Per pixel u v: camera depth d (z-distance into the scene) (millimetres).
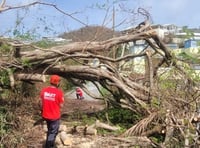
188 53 11258
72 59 10758
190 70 10906
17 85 10750
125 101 10742
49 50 10320
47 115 8641
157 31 10891
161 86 10617
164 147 8461
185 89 10414
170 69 11109
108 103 11336
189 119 8797
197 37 11703
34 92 11891
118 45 11211
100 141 9102
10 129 8898
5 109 9133
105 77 10734
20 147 8742
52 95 8641
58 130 8977
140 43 11781
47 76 11672
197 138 8250
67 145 8977
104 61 10914
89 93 11484
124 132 9516
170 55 11055
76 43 10578
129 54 11016
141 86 10734
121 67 11719
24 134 9086
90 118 11219
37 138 9281
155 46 11125
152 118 9188
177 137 8594
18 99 10469
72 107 13484
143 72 12078
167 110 9062
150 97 10289
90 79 10977
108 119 10914
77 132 9898
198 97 9734
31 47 10484
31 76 10609
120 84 10602
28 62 10281
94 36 10680
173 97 9938
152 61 11141
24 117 9945
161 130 8867
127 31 11227
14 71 10477
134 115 10656
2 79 9883
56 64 10734
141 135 9141
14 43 10180
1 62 9852
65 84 15312
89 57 10617
